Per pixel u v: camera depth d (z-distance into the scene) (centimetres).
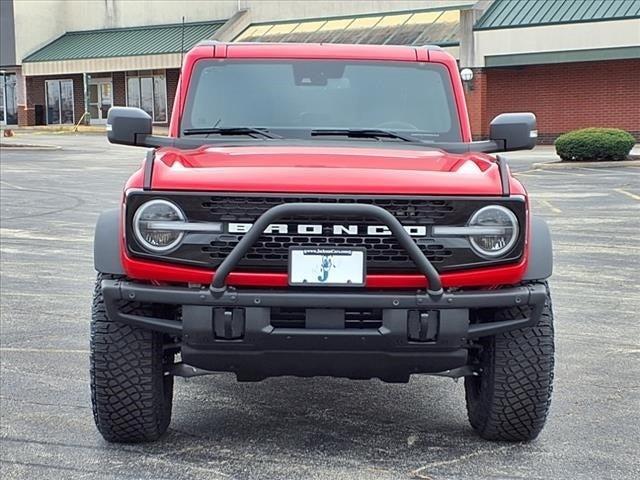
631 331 791
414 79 606
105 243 470
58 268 1123
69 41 5209
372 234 445
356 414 576
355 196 446
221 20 4766
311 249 443
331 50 613
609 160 2672
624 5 3369
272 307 446
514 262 459
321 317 447
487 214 455
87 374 657
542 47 3488
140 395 486
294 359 459
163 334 498
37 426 546
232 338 451
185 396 612
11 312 870
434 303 446
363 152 527
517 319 473
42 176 2502
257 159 496
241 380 498
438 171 478
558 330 794
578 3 3494
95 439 524
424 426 552
